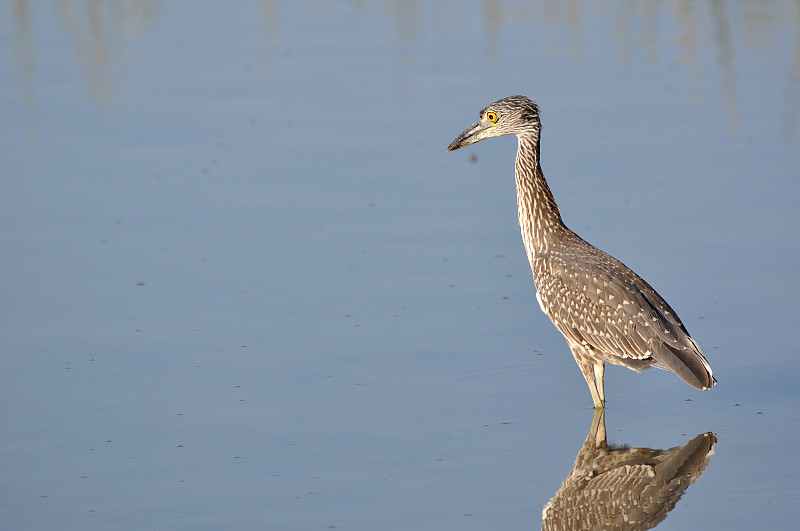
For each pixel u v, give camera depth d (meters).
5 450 11.08
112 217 17.55
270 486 10.35
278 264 15.89
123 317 14.27
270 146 20.55
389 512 9.84
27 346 13.44
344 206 17.95
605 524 9.59
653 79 24.17
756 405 11.85
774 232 16.45
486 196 18.34
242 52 26.67
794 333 13.38
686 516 9.66
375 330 13.87
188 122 21.86
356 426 11.54
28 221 17.39
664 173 18.95
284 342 13.55
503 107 13.37
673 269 15.31
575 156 19.88
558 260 12.64
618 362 11.99
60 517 9.84
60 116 22.28
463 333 13.79
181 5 31.70
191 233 16.97
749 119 21.53
